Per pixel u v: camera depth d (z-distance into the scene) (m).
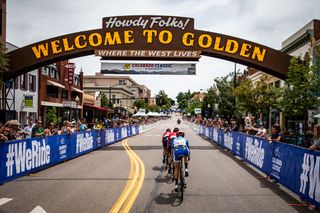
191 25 21.62
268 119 35.94
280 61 21.12
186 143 9.09
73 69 44.97
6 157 10.03
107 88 92.94
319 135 9.52
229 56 21.42
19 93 30.69
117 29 21.69
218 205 7.67
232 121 21.66
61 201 7.94
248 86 30.39
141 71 23.41
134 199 8.14
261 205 7.72
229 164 14.75
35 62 21.36
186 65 23.48
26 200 8.03
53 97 40.47
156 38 21.69
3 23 24.33
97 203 7.74
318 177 7.23
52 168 13.20
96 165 14.09
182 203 7.82
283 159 9.62
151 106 141.38
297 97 18.80
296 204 7.84
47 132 14.73
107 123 34.88
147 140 31.02
